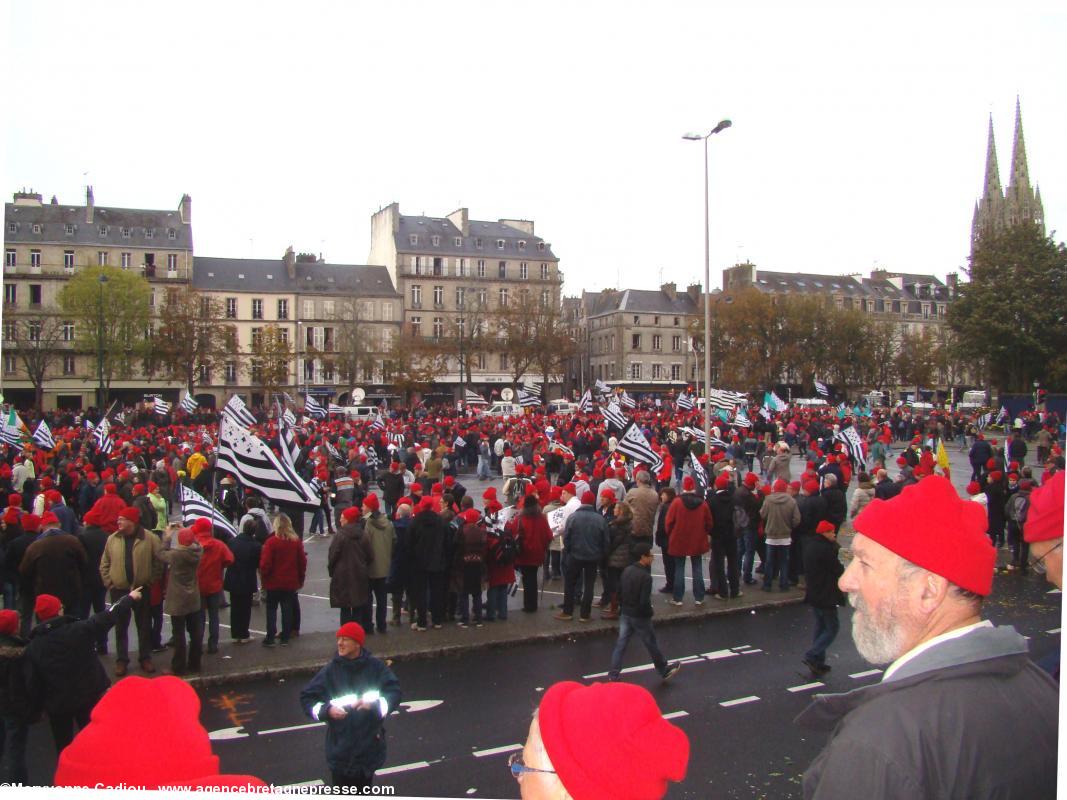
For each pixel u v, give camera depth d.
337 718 5.68
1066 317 52.12
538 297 77.12
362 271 82.19
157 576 9.81
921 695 2.02
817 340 70.94
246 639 10.85
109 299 56.59
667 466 18.78
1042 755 1.95
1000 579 14.49
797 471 29.75
